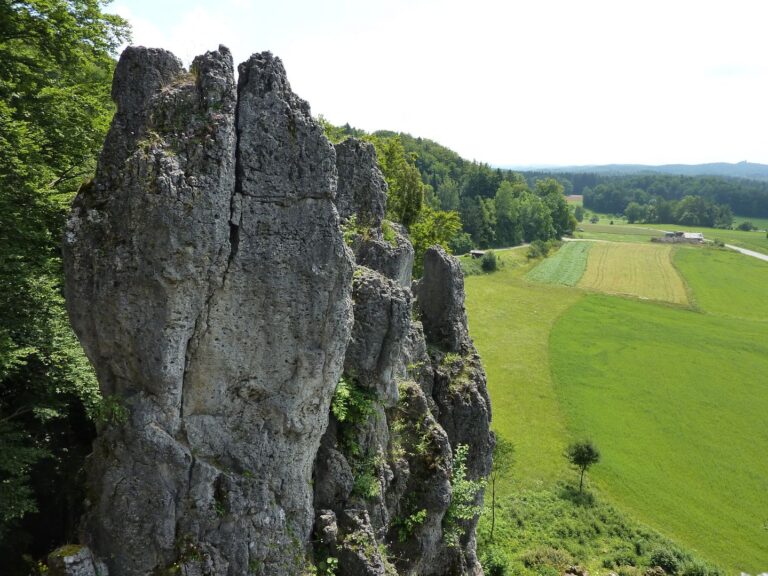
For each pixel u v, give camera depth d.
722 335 92.31
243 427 15.15
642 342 86.69
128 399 14.10
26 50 27.70
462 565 24.34
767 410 64.62
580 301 110.06
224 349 14.36
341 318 15.26
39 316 21.19
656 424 59.59
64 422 21.06
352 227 25.36
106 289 13.37
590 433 56.09
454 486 23.83
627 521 41.41
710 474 50.50
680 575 35.62
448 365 28.03
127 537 14.11
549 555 35.81
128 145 14.07
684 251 169.50
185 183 12.97
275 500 15.70
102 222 13.40
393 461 21.31
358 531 17.78
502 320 94.62
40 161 23.77
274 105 14.05
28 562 16.12
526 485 44.97
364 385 20.06
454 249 143.75
